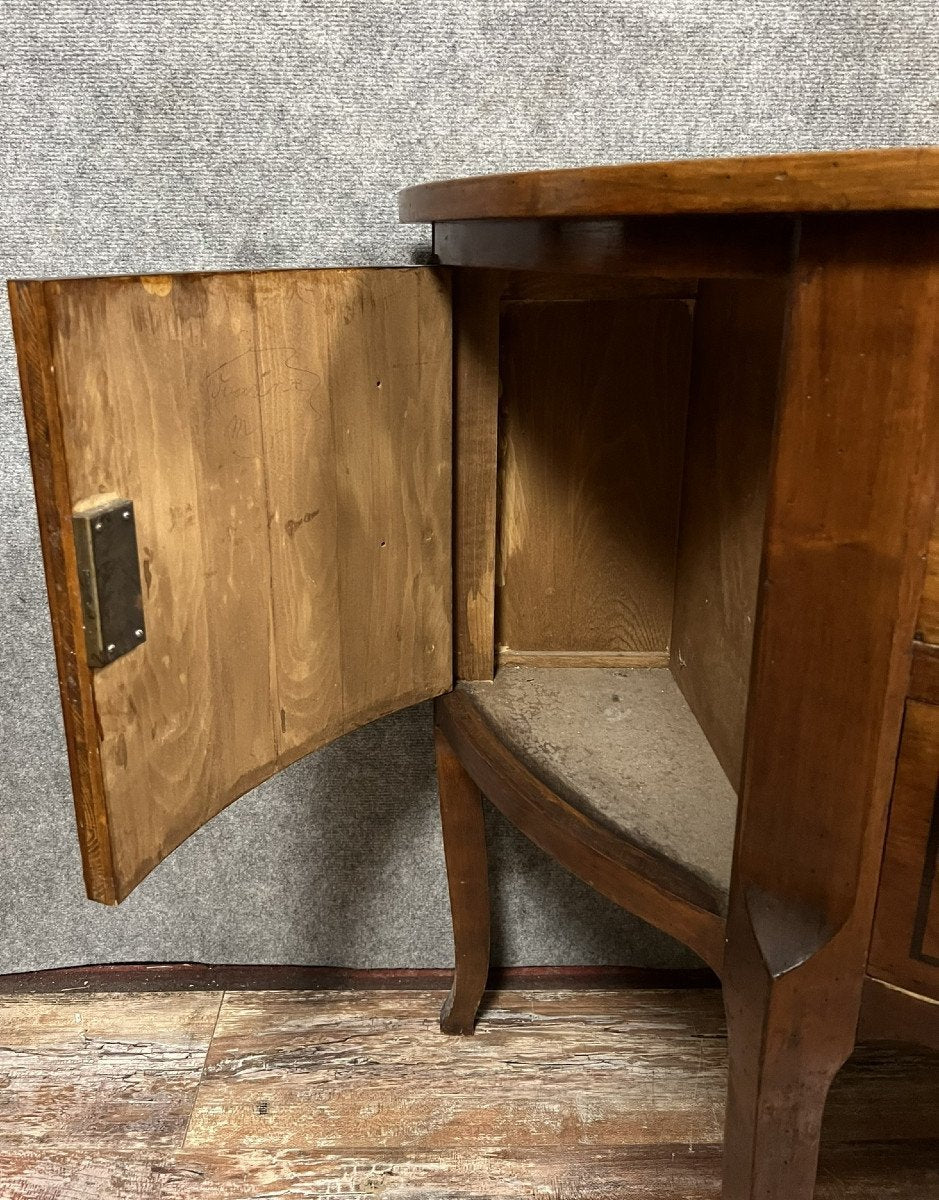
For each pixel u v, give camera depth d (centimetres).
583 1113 92
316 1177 85
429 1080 96
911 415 43
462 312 75
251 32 82
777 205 40
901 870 50
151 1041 101
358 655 73
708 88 85
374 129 85
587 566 90
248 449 58
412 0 82
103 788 49
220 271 54
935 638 46
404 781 105
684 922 59
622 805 69
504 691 87
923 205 37
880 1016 53
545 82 85
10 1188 84
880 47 84
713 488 77
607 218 50
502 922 111
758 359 65
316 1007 106
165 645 53
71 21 81
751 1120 56
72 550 45
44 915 107
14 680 98
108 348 46
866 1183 85
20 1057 99
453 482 80
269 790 104
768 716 50
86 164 85
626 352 83
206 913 109
